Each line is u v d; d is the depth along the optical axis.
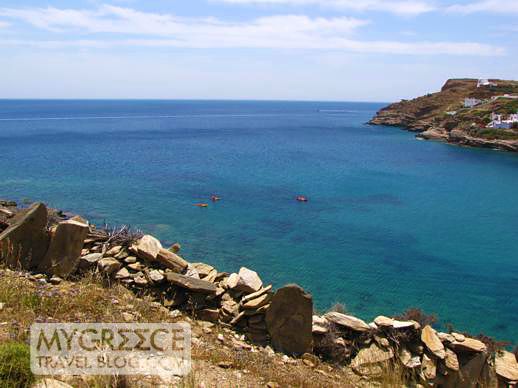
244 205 46.12
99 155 79.94
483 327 21.78
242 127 170.62
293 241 34.31
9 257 9.77
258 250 31.55
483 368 9.56
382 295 24.88
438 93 184.12
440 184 63.84
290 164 78.12
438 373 9.32
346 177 67.12
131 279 10.12
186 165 72.69
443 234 38.94
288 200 49.78
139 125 167.88
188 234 34.56
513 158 92.44
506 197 55.78
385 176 69.12
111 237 11.37
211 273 11.14
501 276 29.09
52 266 9.84
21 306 7.64
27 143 94.12
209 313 9.64
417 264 30.80
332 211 45.38
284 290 9.31
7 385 4.91
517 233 39.84
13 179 52.91
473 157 92.94
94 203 43.00
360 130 163.12
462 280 28.14
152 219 38.44
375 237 36.91
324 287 25.42
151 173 63.34
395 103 197.75
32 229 10.06
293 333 9.27
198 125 177.50
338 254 31.80
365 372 9.06
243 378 7.21
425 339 9.61
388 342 9.64
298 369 8.48
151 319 8.64
